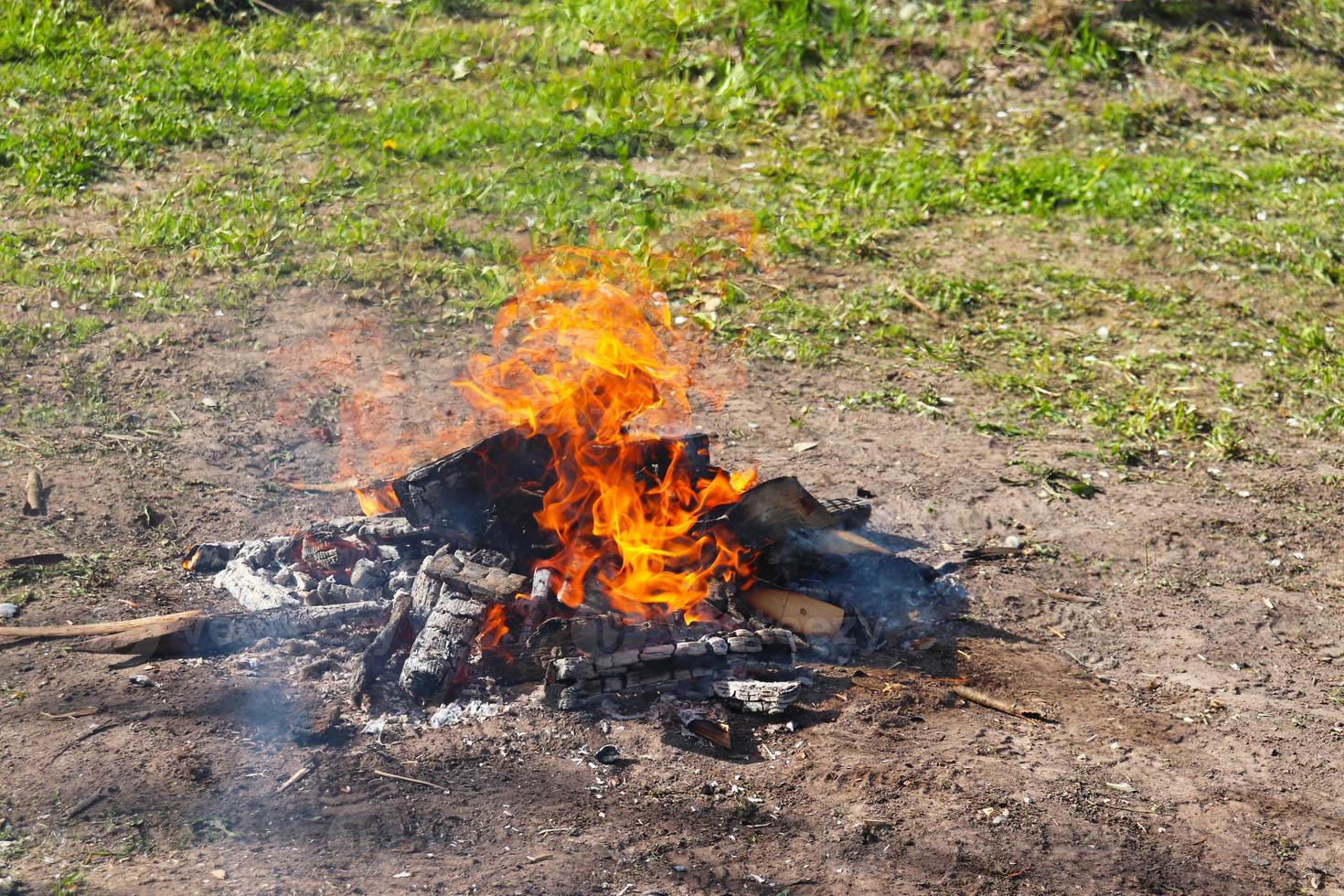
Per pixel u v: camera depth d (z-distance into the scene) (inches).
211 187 395.9
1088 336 363.9
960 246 412.2
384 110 452.8
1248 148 495.2
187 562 231.8
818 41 516.7
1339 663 233.3
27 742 178.2
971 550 259.8
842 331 354.9
